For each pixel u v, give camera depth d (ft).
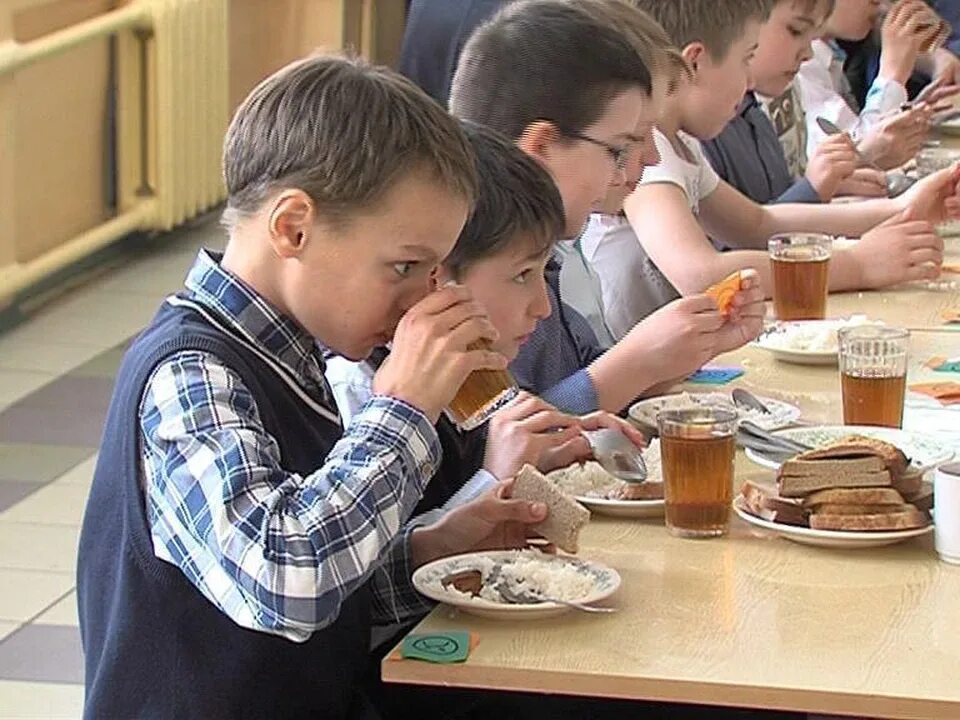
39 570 11.37
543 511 5.76
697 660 4.80
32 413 14.52
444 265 6.27
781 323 8.72
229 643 5.09
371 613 5.97
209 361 5.08
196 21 19.75
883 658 4.80
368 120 5.08
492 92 7.52
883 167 13.37
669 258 9.36
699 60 9.77
